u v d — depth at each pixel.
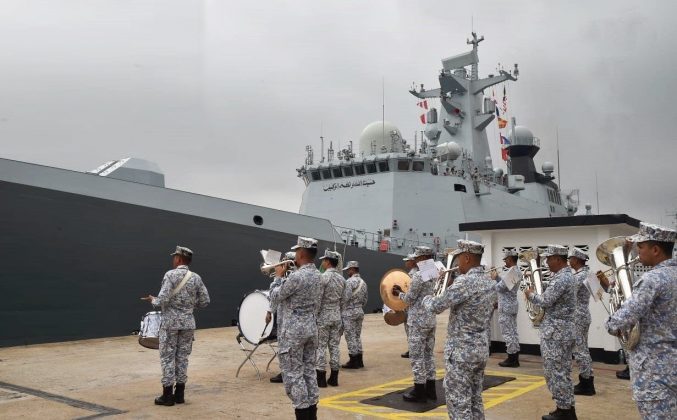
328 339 7.36
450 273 4.57
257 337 7.69
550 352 5.47
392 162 22.31
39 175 11.20
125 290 12.37
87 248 11.74
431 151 24.39
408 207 21.81
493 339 10.61
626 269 3.81
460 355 4.30
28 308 10.85
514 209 25.91
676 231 3.47
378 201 22.11
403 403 6.25
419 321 6.29
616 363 9.17
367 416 5.66
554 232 10.09
